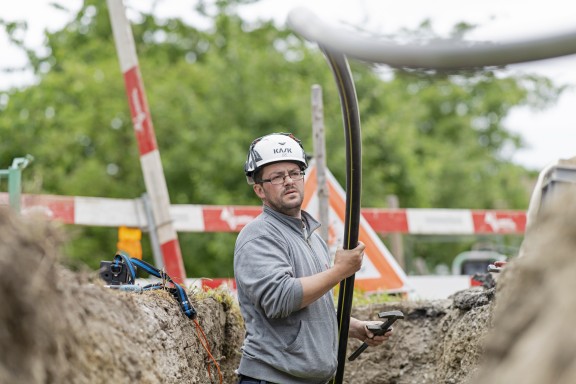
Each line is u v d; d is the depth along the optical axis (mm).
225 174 31016
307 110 32125
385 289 13938
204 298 10648
